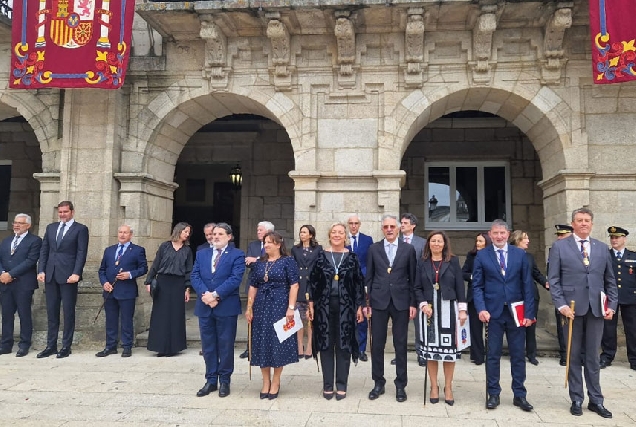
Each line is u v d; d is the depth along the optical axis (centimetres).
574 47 739
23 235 715
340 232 515
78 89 796
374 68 769
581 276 471
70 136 791
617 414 461
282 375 589
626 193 725
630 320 632
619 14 659
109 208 777
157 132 815
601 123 736
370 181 762
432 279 488
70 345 693
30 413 459
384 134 761
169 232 888
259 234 668
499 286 485
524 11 708
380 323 507
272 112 782
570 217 720
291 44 776
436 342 479
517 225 1016
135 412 462
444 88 757
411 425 430
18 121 1145
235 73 793
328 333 494
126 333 694
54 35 737
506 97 765
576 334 473
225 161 1129
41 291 768
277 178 1108
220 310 516
